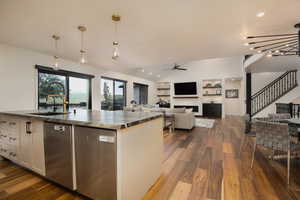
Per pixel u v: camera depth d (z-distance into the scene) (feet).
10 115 7.75
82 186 5.14
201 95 28.66
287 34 8.24
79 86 16.74
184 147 10.78
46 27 7.79
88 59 14.74
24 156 7.13
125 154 4.50
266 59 14.66
